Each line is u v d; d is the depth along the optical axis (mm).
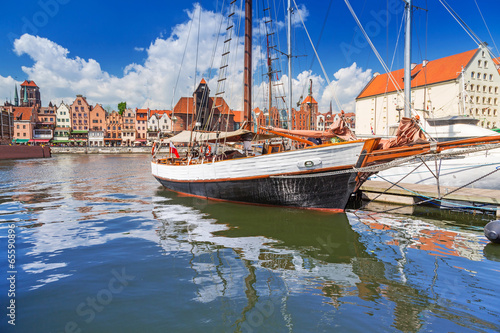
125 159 67062
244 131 14125
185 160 18062
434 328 4398
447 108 53938
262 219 11047
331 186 11531
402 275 6355
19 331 4312
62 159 65688
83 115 106250
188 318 4688
